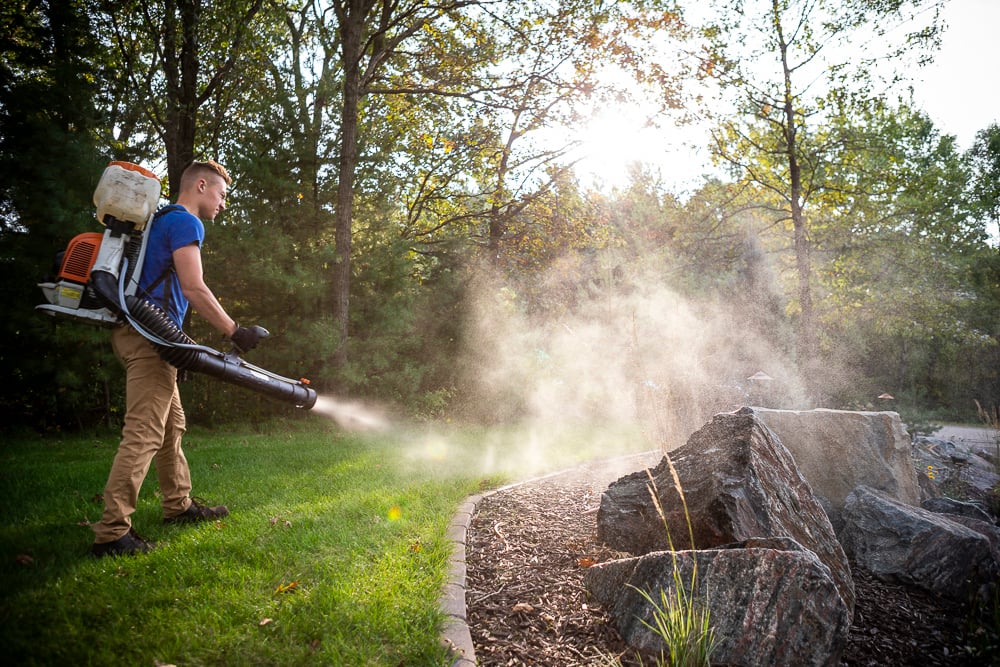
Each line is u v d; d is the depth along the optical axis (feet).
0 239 25.71
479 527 13.44
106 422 30.78
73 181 26.35
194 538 11.21
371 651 7.77
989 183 85.61
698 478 11.65
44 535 11.17
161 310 10.36
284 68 40.32
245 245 31.78
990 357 75.56
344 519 12.91
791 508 11.19
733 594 8.45
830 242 54.19
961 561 11.14
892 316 59.93
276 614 8.43
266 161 34.17
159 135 37.24
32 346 26.86
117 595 8.71
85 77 28.60
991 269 77.82
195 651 7.50
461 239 47.85
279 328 34.68
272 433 31.40
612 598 9.48
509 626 9.03
